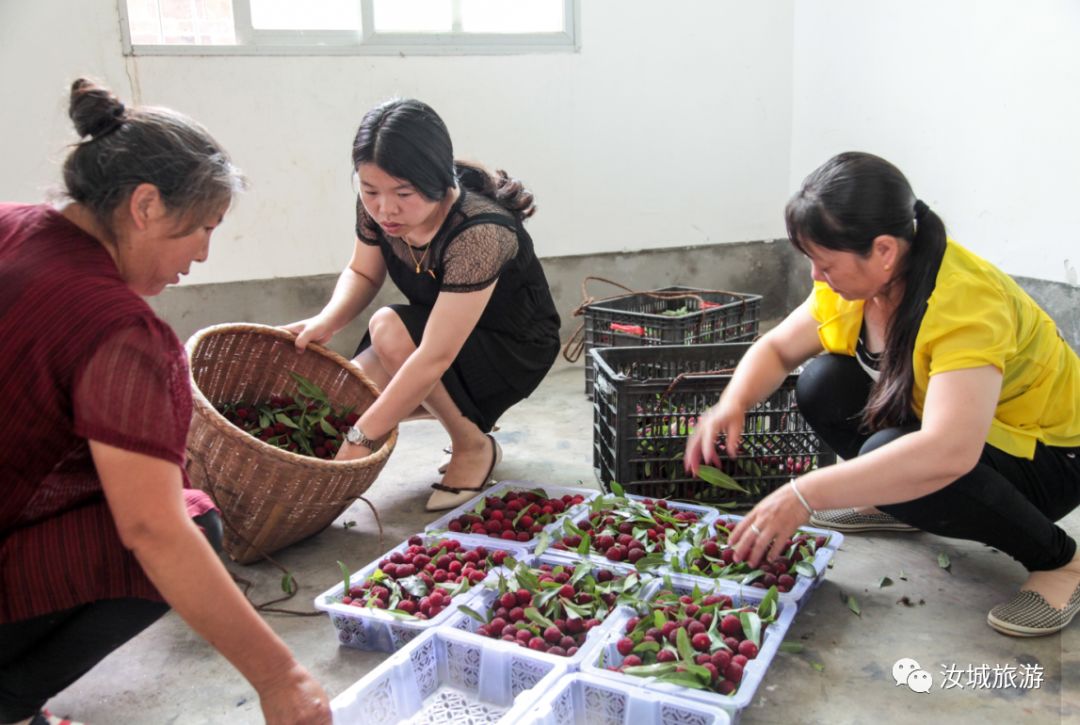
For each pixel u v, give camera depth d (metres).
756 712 1.58
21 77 3.48
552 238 4.45
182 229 1.16
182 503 1.14
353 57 3.94
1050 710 1.57
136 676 1.75
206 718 1.62
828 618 1.88
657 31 4.42
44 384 1.10
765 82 4.70
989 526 1.78
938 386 1.61
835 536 2.06
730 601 1.76
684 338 3.36
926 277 1.63
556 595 1.79
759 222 4.86
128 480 1.09
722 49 4.57
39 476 1.18
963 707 1.58
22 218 1.17
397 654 1.60
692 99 4.57
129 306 1.10
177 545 1.12
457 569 1.94
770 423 2.41
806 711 1.58
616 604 1.77
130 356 1.09
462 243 2.20
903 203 1.57
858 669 1.70
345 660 1.79
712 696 1.46
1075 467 1.88
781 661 1.74
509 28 4.25
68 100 1.16
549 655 1.58
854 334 1.96
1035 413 1.81
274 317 4.04
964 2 3.59
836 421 2.06
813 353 2.10
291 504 2.03
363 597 1.87
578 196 4.45
